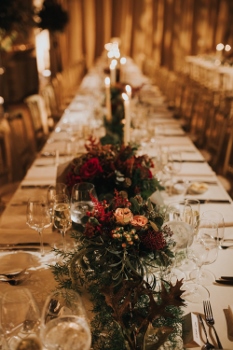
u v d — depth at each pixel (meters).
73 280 1.28
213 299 1.31
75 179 1.65
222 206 1.99
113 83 3.46
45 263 1.52
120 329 1.08
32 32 7.95
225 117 3.38
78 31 9.70
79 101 4.81
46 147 2.95
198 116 4.51
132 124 2.77
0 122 3.18
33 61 7.58
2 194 2.79
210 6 9.70
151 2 9.65
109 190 1.66
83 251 1.21
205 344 1.12
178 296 1.07
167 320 1.15
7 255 1.57
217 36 9.98
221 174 3.31
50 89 5.40
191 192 2.13
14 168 3.31
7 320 1.06
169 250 1.20
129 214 1.19
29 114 3.99
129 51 10.08
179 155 2.29
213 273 1.45
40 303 1.31
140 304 1.20
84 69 9.61
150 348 1.05
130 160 1.64
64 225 1.52
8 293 1.06
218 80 7.86
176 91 5.86
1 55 6.72
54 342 0.91
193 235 1.39
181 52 10.20
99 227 1.19
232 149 3.11
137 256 1.18
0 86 6.83
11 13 5.73
